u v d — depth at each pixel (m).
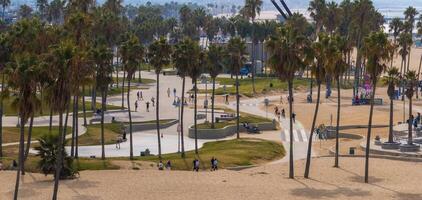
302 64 86.88
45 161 84.25
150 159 104.50
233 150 114.44
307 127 148.00
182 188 81.19
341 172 93.38
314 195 78.12
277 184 84.69
